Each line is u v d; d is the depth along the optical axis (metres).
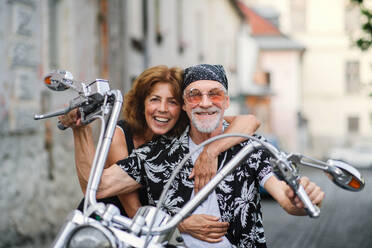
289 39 41.34
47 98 8.76
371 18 9.55
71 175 9.72
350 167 2.12
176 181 2.70
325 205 14.43
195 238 2.61
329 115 44.62
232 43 31.02
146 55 15.12
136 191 2.89
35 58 8.35
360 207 13.95
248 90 32.75
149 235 2.01
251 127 2.85
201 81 2.60
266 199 14.90
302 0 44.97
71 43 10.12
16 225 7.44
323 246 8.42
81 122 2.43
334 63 44.47
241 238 2.63
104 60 11.78
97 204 2.08
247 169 2.64
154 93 2.88
